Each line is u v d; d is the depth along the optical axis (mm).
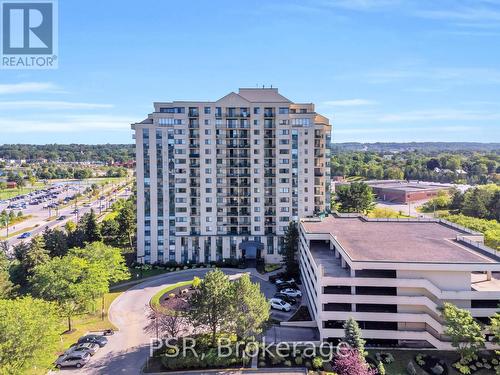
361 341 50031
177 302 64562
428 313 53906
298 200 99750
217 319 54438
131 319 66875
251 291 53969
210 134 97875
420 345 53906
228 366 51156
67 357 52188
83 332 61781
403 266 53594
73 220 160625
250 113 98125
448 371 48250
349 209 120562
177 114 97000
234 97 97750
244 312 52438
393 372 48344
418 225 83688
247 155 98875
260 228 99438
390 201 188125
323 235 73562
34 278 64125
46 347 45000
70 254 71188
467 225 92562
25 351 43094
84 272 63188
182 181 97938
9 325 42312
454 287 53875
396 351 52750
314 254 69625
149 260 98438
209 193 98562
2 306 45062
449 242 66375
